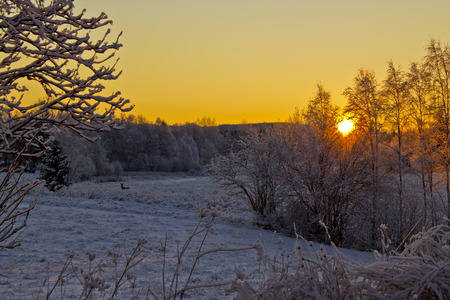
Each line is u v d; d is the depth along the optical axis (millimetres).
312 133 23641
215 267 11523
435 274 3518
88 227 20859
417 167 26312
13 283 7715
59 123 4832
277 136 25156
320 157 23688
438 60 27062
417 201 23375
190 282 8469
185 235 20484
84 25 4855
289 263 3799
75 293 6461
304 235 23406
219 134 115500
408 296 3592
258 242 3326
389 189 23547
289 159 23719
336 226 22969
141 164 95875
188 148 98000
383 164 24781
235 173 26844
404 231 22891
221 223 25656
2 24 4535
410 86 26938
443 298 3523
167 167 96312
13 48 4703
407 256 3906
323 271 3725
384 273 3697
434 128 26797
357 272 3752
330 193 23078
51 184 42500
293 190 24047
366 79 26172
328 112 24094
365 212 23234
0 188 3783
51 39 4691
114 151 97688
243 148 27016
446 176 26969
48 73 4812
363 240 23203
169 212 29578
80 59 4730
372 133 25797
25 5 4441
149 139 98438
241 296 3447
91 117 4855
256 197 26812
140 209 30578
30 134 4918
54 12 4699
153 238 18906
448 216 24047
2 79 4824
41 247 14914
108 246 16062
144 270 10141
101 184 53750
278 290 3572
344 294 3643
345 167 23234
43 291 6672
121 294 6473
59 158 43531
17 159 3941
